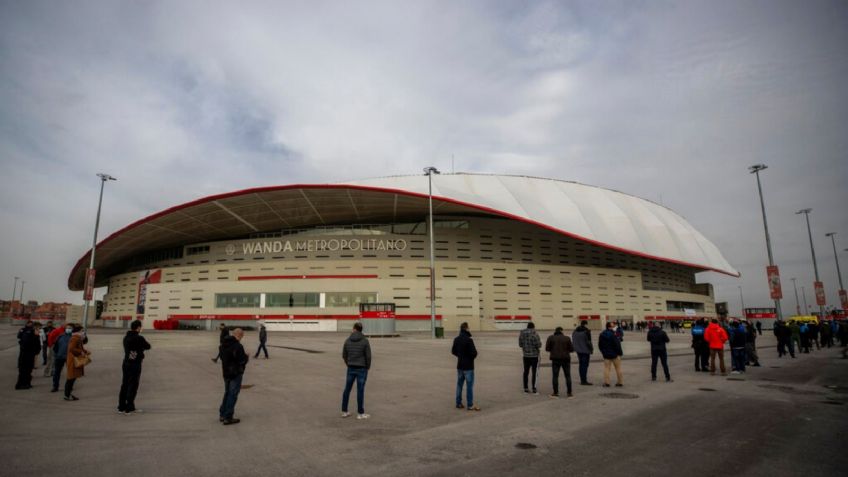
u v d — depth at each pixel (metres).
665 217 76.94
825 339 28.53
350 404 10.30
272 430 8.00
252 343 30.12
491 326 55.88
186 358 20.89
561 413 9.25
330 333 47.06
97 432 7.91
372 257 58.19
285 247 59.47
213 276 60.47
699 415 8.98
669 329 64.44
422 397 11.13
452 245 59.47
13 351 25.97
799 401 10.39
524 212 56.53
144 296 61.78
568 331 57.97
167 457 6.46
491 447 6.89
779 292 33.00
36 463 6.19
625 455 6.44
